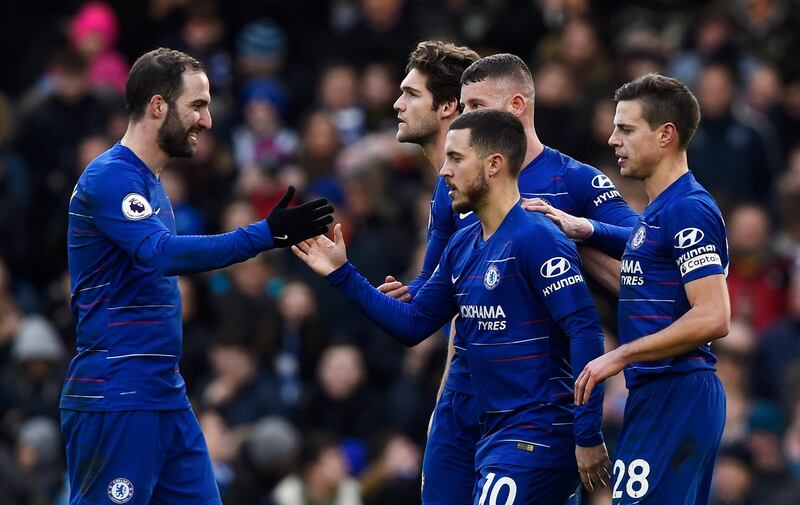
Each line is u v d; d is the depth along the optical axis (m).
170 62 26.56
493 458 26.12
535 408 25.98
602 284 27.19
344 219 47.78
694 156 50.66
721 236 24.94
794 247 47.81
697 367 25.12
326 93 54.22
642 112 25.19
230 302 45.66
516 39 55.19
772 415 40.22
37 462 42.62
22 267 51.72
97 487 26.48
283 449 40.44
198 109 26.75
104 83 55.41
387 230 47.62
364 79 55.84
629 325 25.27
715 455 25.59
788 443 40.94
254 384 44.12
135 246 25.89
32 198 52.28
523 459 25.88
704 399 25.05
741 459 40.09
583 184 27.50
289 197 26.08
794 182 49.09
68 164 51.50
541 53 53.81
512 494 25.80
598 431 25.25
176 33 56.88
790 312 46.22
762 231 47.09
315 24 60.84
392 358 45.66
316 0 60.81
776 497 39.62
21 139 52.88
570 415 26.12
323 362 44.78
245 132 54.50
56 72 54.34
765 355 44.34
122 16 58.91
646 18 56.50
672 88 25.19
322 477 40.75
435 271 27.69
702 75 51.12
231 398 44.03
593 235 26.56
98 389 26.42
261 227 25.89
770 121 53.78
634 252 25.30
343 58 56.66
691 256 24.55
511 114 26.16
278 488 40.66
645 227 25.25
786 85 55.09
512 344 26.00
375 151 48.72
